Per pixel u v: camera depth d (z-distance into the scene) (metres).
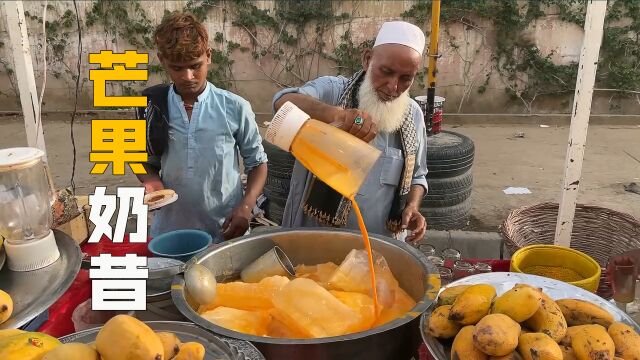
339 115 1.36
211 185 2.10
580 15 7.27
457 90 7.75
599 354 0.90
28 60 2.10
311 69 7.74
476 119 7.66
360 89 1.73
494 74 7.65
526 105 7.74
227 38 7.64
